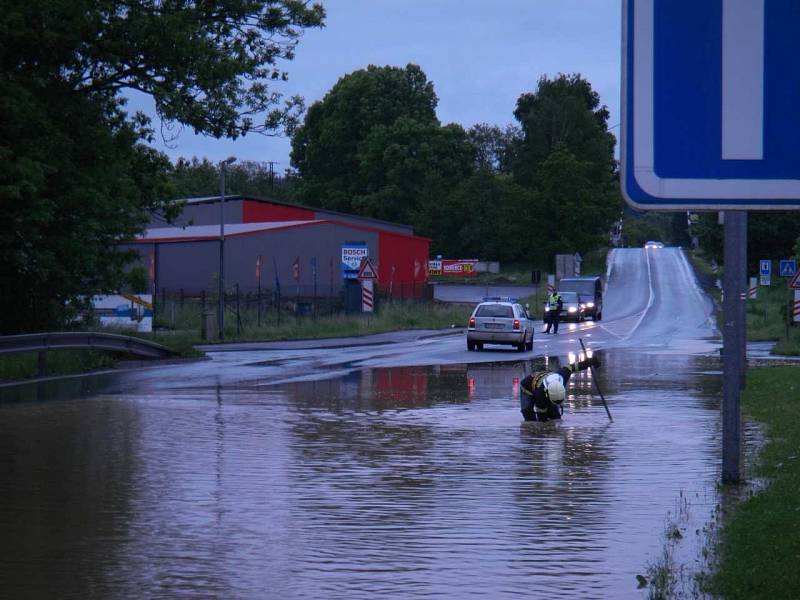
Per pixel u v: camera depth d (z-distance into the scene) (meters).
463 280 186.38
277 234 114.50
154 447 23.16
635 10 9.80
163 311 84.06
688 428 26.73
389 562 13.43
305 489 18.36
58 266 48.28
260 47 51.59
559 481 19.19
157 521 15.80
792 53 9.56
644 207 9.74
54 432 25.50
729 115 9.62
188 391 36.31
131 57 47.62
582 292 107.25
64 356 45.34
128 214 52.91
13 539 14.63
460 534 14.99
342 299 100.06
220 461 21.34
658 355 58.38
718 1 9.66
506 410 30.78
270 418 28.58
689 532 15.00
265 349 63.19
